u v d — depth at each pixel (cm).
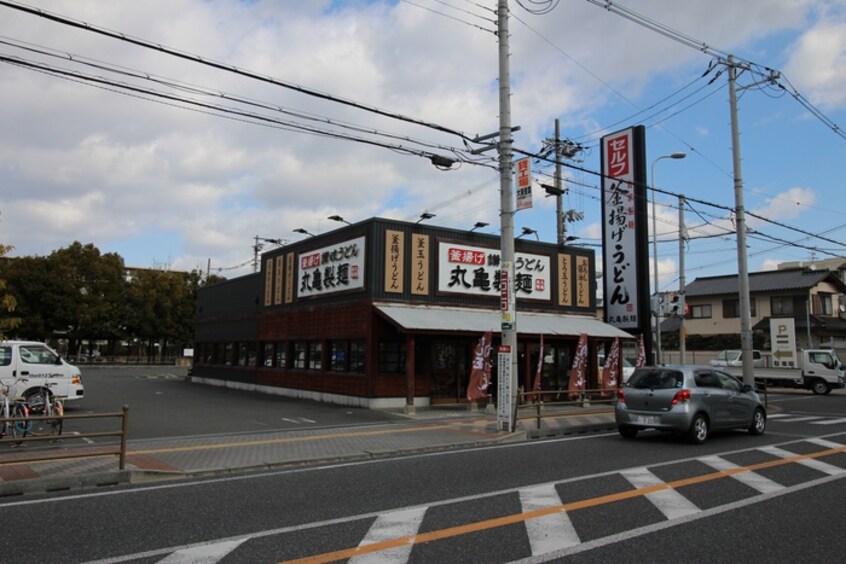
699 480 796
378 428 1334
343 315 1941
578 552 504
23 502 671
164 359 5544
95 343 6119
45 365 1480
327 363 2031
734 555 498
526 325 1955
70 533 552
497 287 2048
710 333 4297
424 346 1881
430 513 626
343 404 1903
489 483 779
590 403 1966
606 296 2350
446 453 1038
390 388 1809
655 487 752
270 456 955
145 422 1437
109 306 4850
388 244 1852
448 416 1602
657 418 1173
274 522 591
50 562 473
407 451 1044
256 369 2542
